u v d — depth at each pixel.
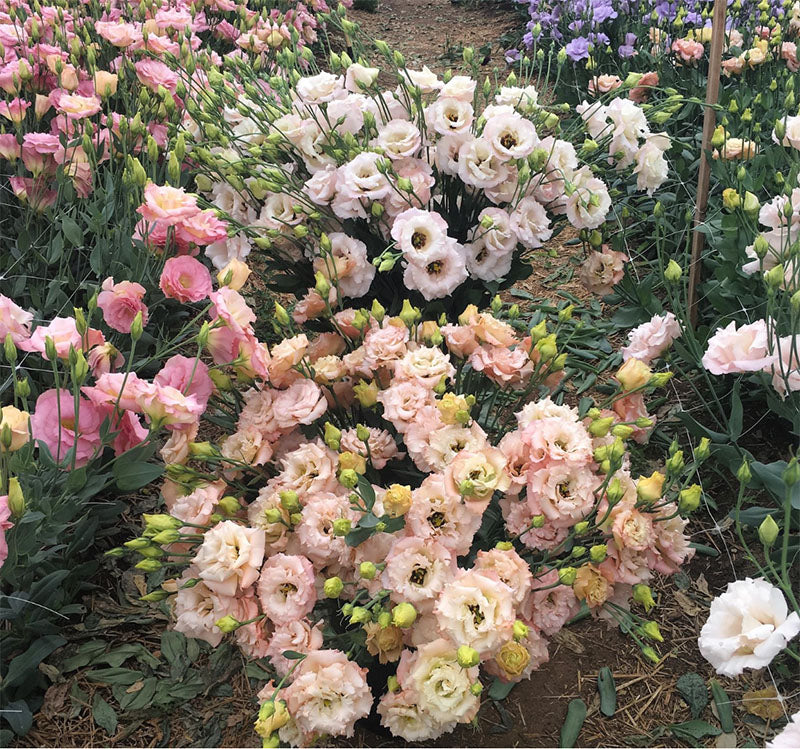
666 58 4.56
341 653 1.50
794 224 2.31
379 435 1.82
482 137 2.33
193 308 3.10
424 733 1.51
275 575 1.54
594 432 1.71
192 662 2.12
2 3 3.61
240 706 2.03
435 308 2.46
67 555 2.11
